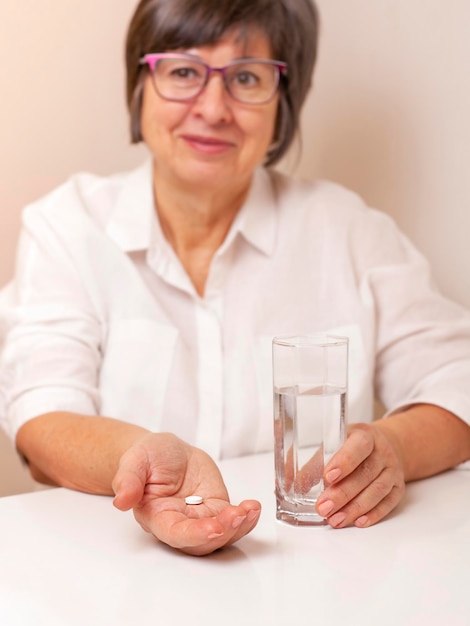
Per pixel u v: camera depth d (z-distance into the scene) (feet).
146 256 3.59
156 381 3.52
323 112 4.66
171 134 3.47
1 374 3.41
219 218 3.66
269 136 3.60
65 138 4.52
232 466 3.04
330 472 2.47
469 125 3.98
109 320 3.57
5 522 2.55
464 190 4.03
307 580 2.22
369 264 3.77
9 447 4.54
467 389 3.23
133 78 3.61
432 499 2.76
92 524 2.53
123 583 2.20
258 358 3.60
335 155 4.62
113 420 2.97
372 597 2.15
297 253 3.72
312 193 3.85
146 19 3.46
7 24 4.36
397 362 3.70
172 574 2.25
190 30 3.39
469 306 4.06
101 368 3.55
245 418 3.55
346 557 2.34
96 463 2.76
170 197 3.61
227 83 3.46
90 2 4.50
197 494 2.43
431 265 4.22
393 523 2.56
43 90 4.45
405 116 4.25
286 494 2.53
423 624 2.04
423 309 3.75
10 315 3.49
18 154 4.43
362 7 4.42
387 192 4.38
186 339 3.60
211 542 2.27
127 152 4.67
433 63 4.11
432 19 4.09
